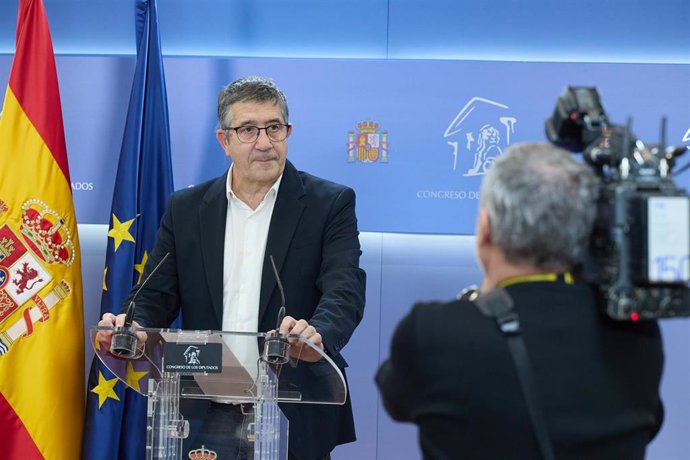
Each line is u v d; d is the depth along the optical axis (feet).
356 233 13.35
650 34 17.80
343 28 18.15
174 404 9.97
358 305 12.55
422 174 17.49
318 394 10.13
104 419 15.98
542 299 6.88
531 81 17.42
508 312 6.82
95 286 18.22
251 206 13.46
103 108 17.90
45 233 15.75
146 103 16.92
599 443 6.60
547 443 6.52
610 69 17.33
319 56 18.15
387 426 18.13
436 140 17.49
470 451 6.70
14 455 15.28
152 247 16.71
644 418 6.80
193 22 18.28
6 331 15.49
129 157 16.63
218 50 18.28
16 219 15.71
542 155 6.92
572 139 7.65
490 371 6.72
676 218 6.54
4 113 16.01
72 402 15.71
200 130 17.72
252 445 9.85
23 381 15.44
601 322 6.89
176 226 13.44
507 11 17.92
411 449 18.07
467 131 17.48
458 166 17.49
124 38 18.34
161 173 16.89
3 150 15.88
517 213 6.73
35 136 15.94
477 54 17.98
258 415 9.72
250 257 13.20
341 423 13.12
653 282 6.51
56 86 16.28
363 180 17.56
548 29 17.90
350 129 17.57
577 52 17.87
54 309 15.70
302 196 13.41
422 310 7.13
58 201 15.92
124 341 9.88
